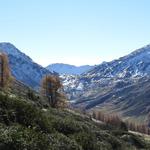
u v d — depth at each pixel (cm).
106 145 2981
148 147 4591
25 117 2050
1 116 1906
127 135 4678
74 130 2616
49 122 2241
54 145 1903
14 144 1584
